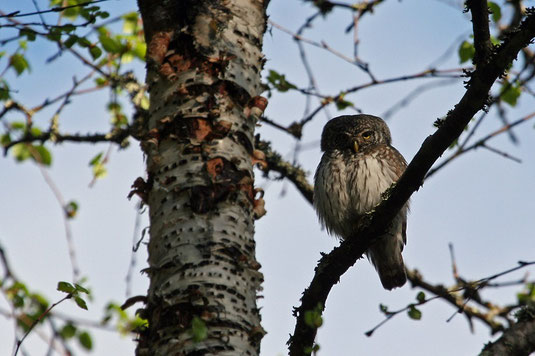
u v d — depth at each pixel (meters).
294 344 8.26
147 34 7.95
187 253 6.76
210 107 7.37
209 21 7.71
